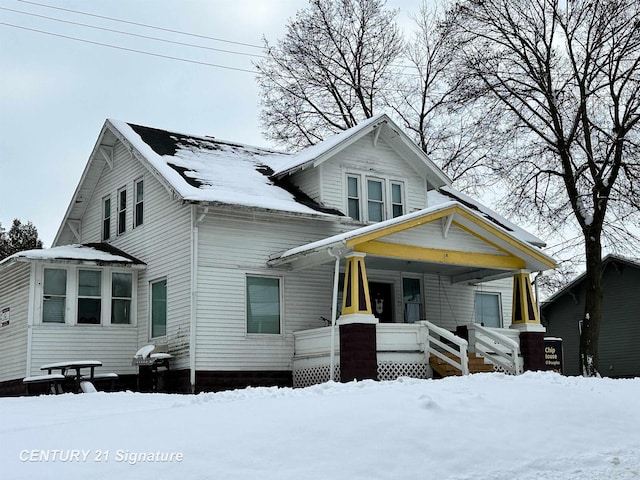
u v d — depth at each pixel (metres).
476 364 19.66
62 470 7.00
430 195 26.80
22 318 19.75
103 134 22.91
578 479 7.77
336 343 18.11
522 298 20.61
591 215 26.19
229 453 7.46
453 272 22.88
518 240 19.91
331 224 21.14
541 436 9.21
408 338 18.39
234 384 18.62
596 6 25.00
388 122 22.23
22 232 41.47
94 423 9.02
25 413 12.20
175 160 20.81
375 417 8.85
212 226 19.00
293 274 20.17
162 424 8.64
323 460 7.49
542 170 26.58
